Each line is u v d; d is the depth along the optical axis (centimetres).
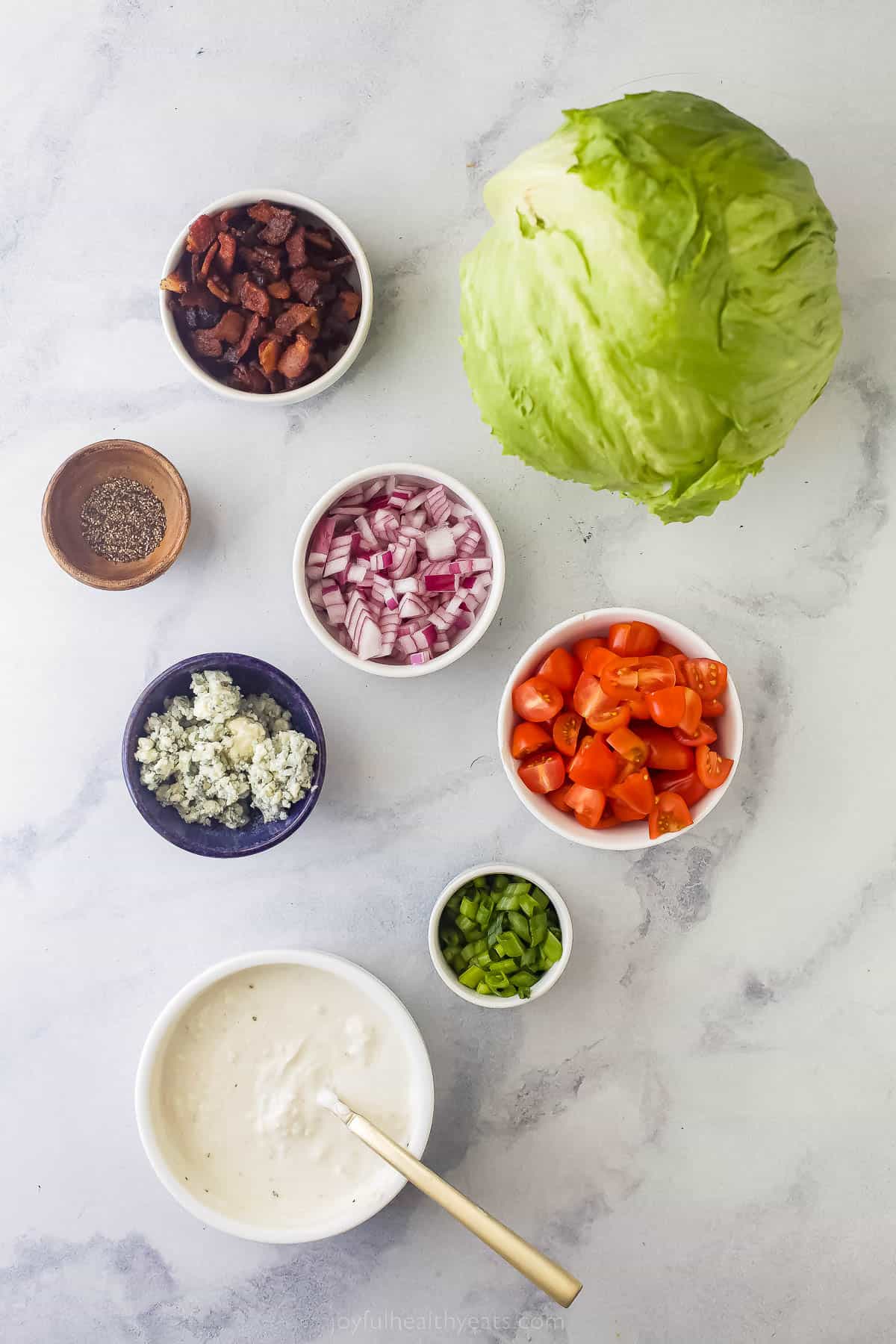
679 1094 76
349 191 75
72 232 76
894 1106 76
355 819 77
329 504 73
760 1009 76
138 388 76
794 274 63
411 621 75
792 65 74
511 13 74
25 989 77
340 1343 77
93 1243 77
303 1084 75
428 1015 77
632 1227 76
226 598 77
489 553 75
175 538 73
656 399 63
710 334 62
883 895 76
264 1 75
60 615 77
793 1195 76
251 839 74
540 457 67
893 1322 76
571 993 76
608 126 63
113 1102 77
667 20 74
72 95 76
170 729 73
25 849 77
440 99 75
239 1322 77
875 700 75
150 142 76
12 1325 77
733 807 76
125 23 76
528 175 63
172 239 76
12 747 77
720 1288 76
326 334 74
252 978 75
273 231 72
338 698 77
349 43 75
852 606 75
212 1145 75
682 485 66
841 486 75
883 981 76
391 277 75
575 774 70
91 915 77
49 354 77
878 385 75
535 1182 76
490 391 67
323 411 76
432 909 77
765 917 76
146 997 77
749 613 76
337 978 75
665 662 70
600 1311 76
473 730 76
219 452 76
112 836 77
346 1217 73
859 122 74
